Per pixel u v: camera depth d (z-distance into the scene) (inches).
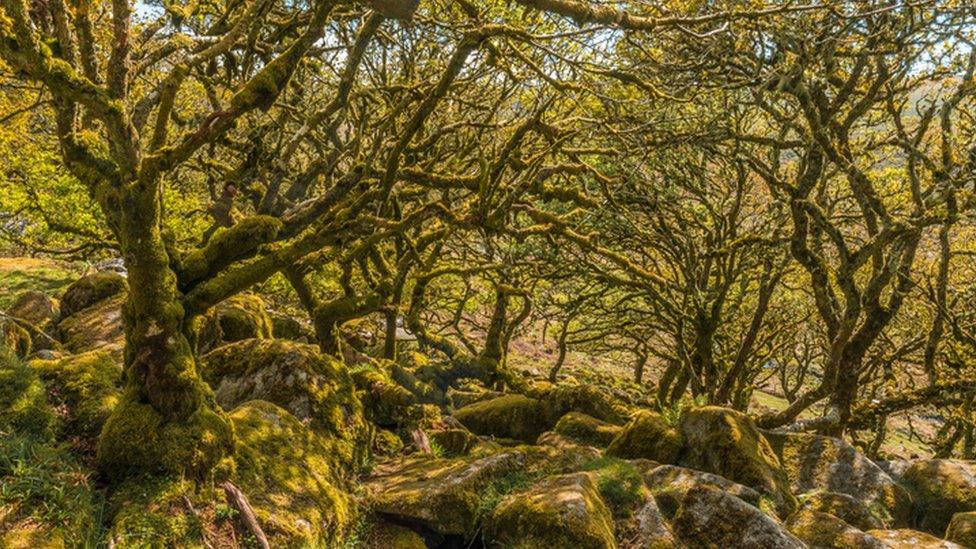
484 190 370.3
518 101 576.1
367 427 383.9
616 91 525.3
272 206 330.0
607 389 812.6
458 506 315.3
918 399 550.0
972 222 569.3
